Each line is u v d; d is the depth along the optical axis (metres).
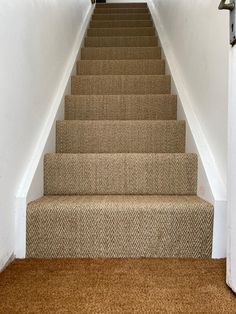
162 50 2.55
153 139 1.66
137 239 1.14
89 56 2.71
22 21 1.20
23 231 1.14
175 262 1.09
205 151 1.35
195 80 1.60
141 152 1.67
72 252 1.14
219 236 1.13
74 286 0.92
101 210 1.14
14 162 1.13
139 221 1.14
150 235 1.14
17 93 1.15
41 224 1.14
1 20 0.99
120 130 1.67
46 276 0.98
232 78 0.90
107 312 0.79
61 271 1.02
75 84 2.16
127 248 1.14
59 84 1.89
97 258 1.13
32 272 1.01
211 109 1.32
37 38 1.41
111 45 2.99
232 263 0.90
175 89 1.94
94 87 2.16
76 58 2.38
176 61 2.14
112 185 1.42
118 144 1.67
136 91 2.16
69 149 1.67
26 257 1.14
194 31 1.61
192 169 1.40
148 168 1.41
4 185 1.04
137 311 0.80
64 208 1.15
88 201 1.25
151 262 1.09
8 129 1.06
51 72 1.68
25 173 1.24
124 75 2.27
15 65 1.13
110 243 1.14
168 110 1.91
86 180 1.42
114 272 1.01
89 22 3.38
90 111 1.92
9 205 1.08
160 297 0.86
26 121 1.26
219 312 0.80
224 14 1.15
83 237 1.14
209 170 1.26
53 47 1.73
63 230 1.14
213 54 1.29
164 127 1.66
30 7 1.30
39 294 0.87
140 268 1.04
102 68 2.43
